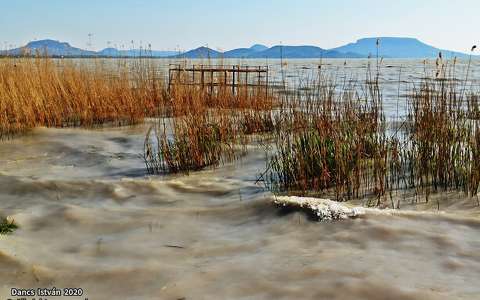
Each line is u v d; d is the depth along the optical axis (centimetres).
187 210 457
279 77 2716
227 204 474
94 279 302
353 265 309
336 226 389
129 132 946
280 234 379
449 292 269
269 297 268
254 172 621
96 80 1138
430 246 346
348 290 272
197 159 657
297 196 500
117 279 301
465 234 370
